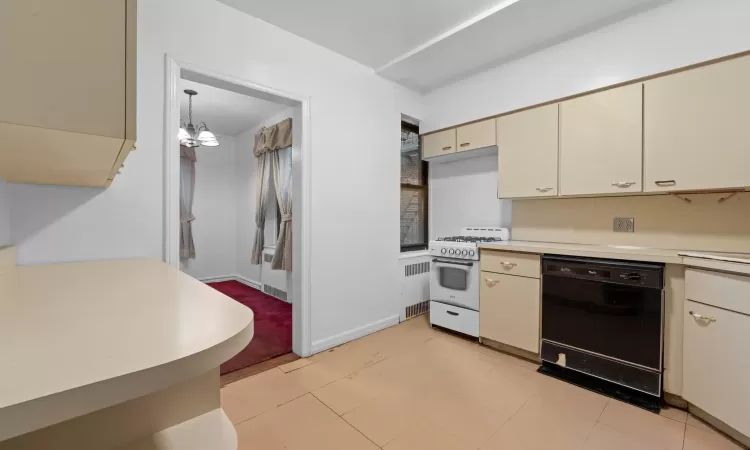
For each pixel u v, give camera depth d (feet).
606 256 6.57
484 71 9.57
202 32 6.21
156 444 2.37
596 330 6.65
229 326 1.76
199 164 16.53
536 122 8.36
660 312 5.91
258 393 6.32
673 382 5.82
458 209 11.57
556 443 4.91
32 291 2.68
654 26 6.76
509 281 8.07
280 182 13.41
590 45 7.59
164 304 2.24
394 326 10.25
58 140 1.93
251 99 11.96
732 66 5.77
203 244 16.71
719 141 5.88
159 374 1.31
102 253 5.18
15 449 1.96
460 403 6.00
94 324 1.79
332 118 8.52
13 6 1.60
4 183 4.25
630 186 6.89
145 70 5.58
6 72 1.58
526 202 9.53
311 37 7.86
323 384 6.67
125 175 5.39
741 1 5.91
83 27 1.77
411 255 11.05
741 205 6.33
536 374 7.11
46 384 1.13
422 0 6.57
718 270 5.16
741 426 4.78
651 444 4.88
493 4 6.77
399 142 10.53
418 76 9.95
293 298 8.29
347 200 8.93
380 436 5.08
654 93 6.59
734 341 4.91
